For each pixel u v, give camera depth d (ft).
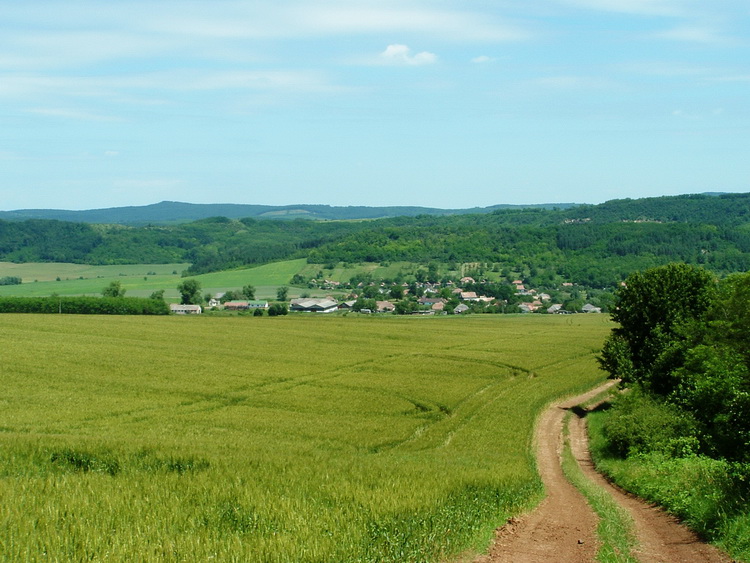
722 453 104.94
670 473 87.76
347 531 52.90
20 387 188.75
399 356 280.72
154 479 73.82
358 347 307.37
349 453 128.98
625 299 194.70
